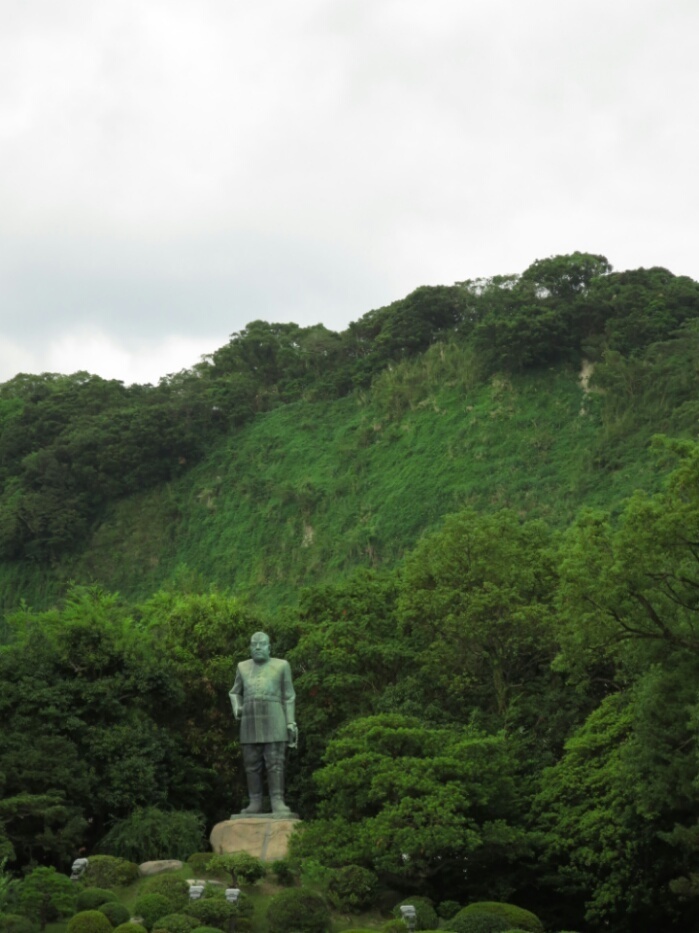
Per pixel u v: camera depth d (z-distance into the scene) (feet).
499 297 470.39
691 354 400.88
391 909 119.55
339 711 157.58
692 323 423.64
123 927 101.91
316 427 468.75
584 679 148.77
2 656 144.66
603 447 384.88
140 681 150.00
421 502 400.06
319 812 129.29
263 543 422.41
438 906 122.31
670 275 463.01
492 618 158.51
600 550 122.62
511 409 421.59
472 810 127.13
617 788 124.98
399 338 487.20
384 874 123.85
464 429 422.82
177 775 149.48
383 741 129.80
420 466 416.87
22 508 441.68
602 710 139.33
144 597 419.74
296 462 453.58
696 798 115.55
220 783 158.10
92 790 138.41
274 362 527.81
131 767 139.54
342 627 162.20
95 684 145.28
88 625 151.94
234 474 457.27
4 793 131.75
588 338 431.43
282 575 406.21
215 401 487.61
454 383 446.60
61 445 463.01
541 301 456.04
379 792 122.01
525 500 379.35
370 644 163.12
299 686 157.58
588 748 133.18
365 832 120.47
